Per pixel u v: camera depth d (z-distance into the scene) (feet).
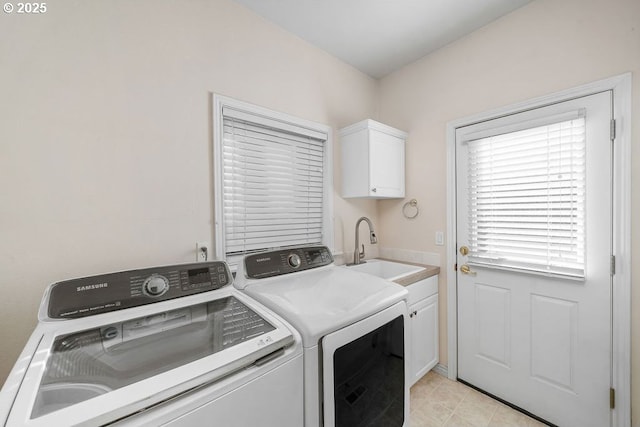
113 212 3.84
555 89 4.91
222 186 4.93
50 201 3.40
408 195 7.46
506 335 5.62
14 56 3.18
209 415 2.03
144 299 3.05
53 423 1.52
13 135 3.18
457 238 6.42
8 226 3.16
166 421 1.83
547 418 5.06
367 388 3.40
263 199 5.81
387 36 6.22
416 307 6.01
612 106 4.34
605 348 4.46
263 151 5.78
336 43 6.46
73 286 2.80
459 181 6.36
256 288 3.97
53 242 3.42
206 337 2.77
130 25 3.97
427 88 6.97
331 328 2.94
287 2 5.16
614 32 4.31
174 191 4.39
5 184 3.14
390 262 7.39
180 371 2.01
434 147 6.85
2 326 3.14
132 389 1.80
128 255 3.96
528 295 5.31
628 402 4.25
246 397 2.26
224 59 4.96
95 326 2.64
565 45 4.79
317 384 2.83
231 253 5.41
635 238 4.17
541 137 5.10
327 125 6.81
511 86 5.47
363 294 3.83
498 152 5.67
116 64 3.85
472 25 5.87
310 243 6.72
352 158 6.83
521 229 5.36
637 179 4.14
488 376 5.90
